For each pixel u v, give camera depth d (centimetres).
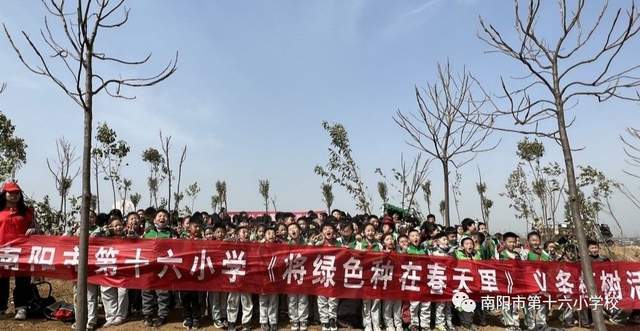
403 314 862
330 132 1673
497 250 1049
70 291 1112
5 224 806
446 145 1198
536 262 912
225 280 812
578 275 917
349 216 1230
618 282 932
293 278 829
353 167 1675
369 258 852
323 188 2788
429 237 1063
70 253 804
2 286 848
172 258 810
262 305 830
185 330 811
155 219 865
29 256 797
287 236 945
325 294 829
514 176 1986
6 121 1464
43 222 1560
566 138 594
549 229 1636
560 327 956
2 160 1446
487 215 2305
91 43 428
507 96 611
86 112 422
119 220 865
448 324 884
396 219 1280
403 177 1557
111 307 820
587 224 1364
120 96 453
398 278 857
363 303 859
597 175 1476
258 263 826
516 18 586
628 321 994
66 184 1670
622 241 1503
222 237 884
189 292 833
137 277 801
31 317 848
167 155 1806
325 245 878
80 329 404
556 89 596
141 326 816
